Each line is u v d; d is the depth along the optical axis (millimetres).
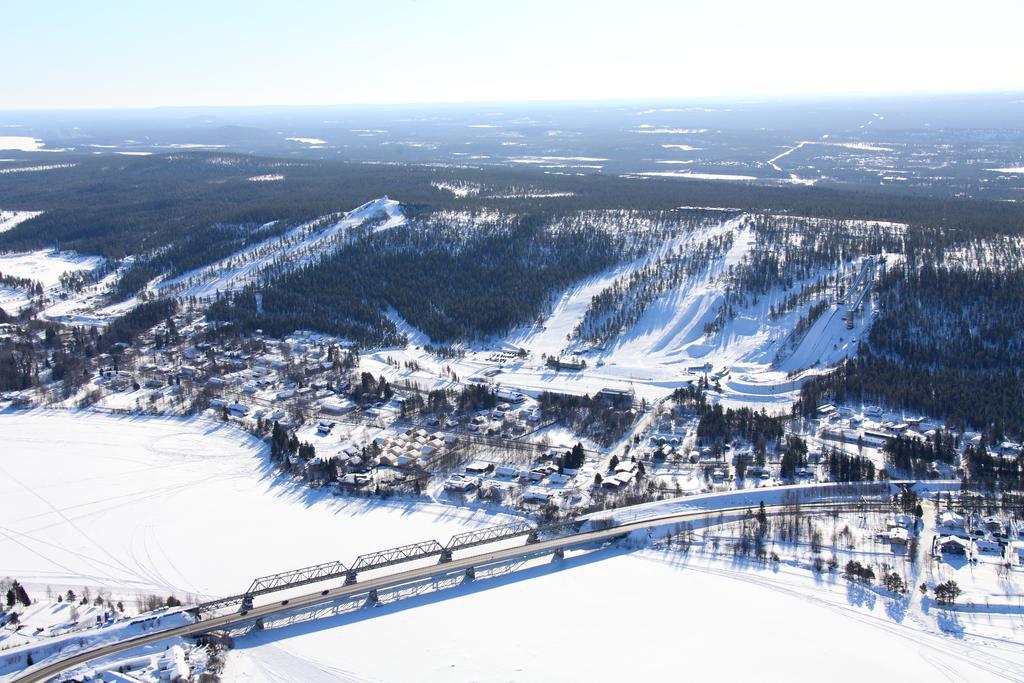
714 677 150000
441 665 154250
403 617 168875
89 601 176500
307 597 170375
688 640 160375
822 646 158000
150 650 155750
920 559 182250
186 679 147500
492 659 155625
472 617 168750
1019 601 166375
